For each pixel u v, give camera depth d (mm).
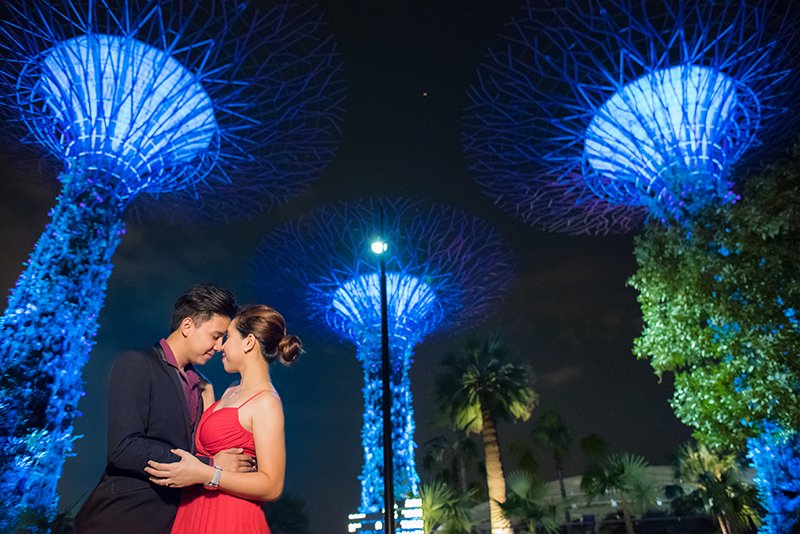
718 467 22969
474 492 20078
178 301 3072
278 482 2789
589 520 27750
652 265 13766
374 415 21016
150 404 2760
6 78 14266
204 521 2641
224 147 16703
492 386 25594
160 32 14406
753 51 13477
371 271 21906
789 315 11172
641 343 13875
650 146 14477
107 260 13805
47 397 11805
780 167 11812
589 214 17234
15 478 10852
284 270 21984
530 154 16516
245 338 3094
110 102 14391
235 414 2871
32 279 12859
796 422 10867
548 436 31719
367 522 19234
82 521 2605
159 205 16953
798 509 11117
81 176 14023
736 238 12008
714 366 12664
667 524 25531
